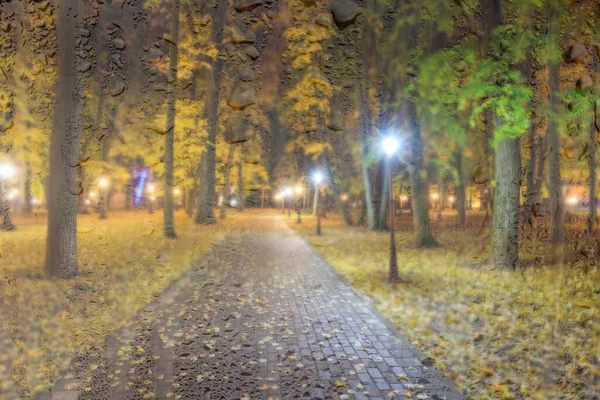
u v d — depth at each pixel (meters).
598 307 3.99
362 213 21.12
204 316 5.03
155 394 3.08
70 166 4.29
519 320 4.43
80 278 5.63
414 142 8.59
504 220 6.63
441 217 16.00
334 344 4.39
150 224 11.14
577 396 2.97
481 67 2.80
